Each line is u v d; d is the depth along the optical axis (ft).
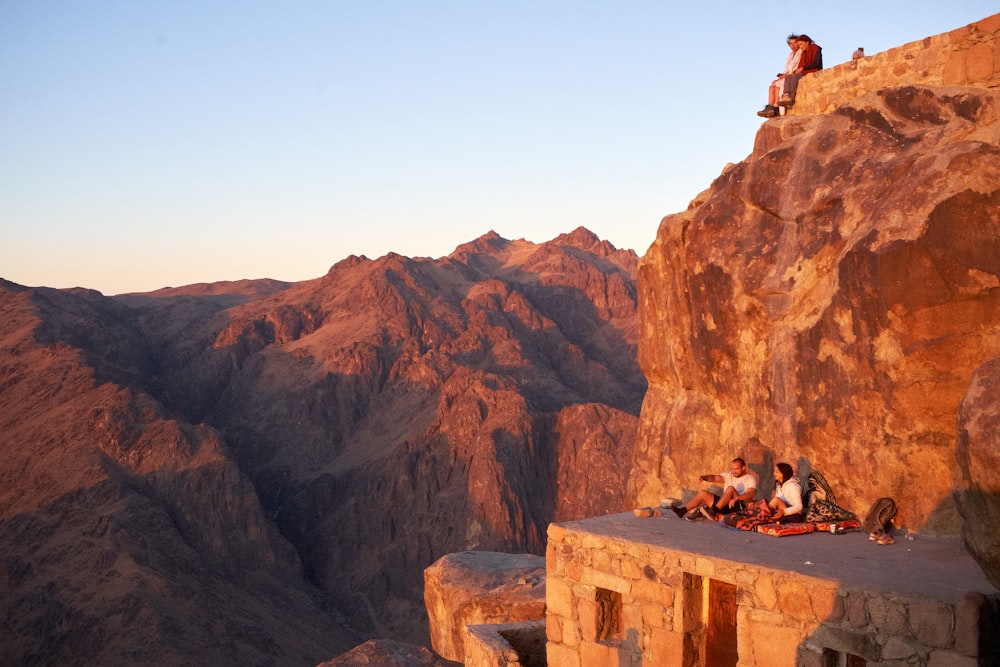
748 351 46.44
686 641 37.14
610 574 39.63
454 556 79.20
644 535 39.70
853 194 41.32
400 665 52.75
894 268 36.70
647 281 53.42
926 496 37.68
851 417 39.81
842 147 43.06
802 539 38.11
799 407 42.11
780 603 33.09
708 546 37.32
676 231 50.19
